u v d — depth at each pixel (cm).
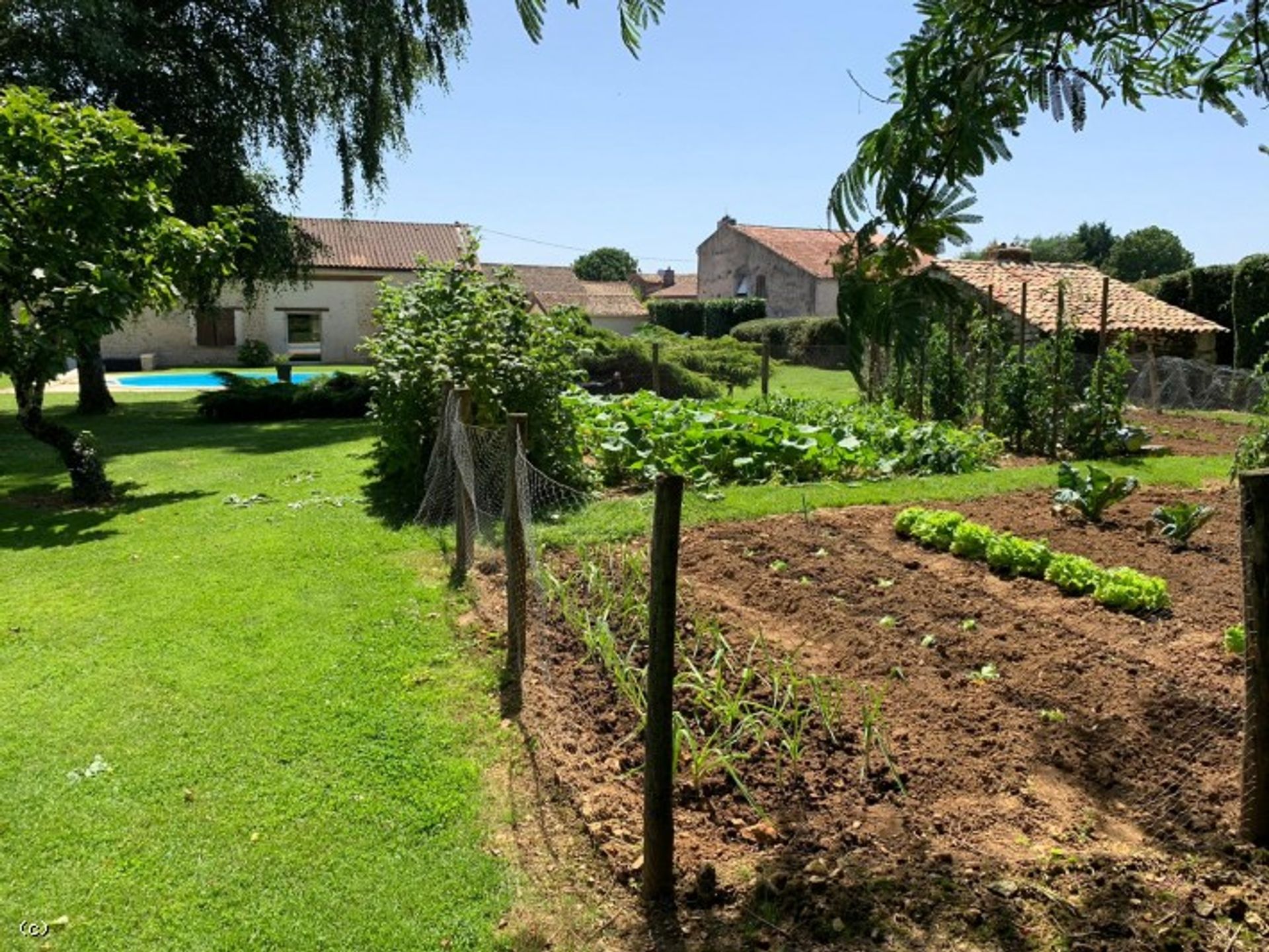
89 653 479
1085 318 2077
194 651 479
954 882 273
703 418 994
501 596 557
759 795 327
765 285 4406
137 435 1460
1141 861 283
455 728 390
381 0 1619
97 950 258
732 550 652
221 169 1566
